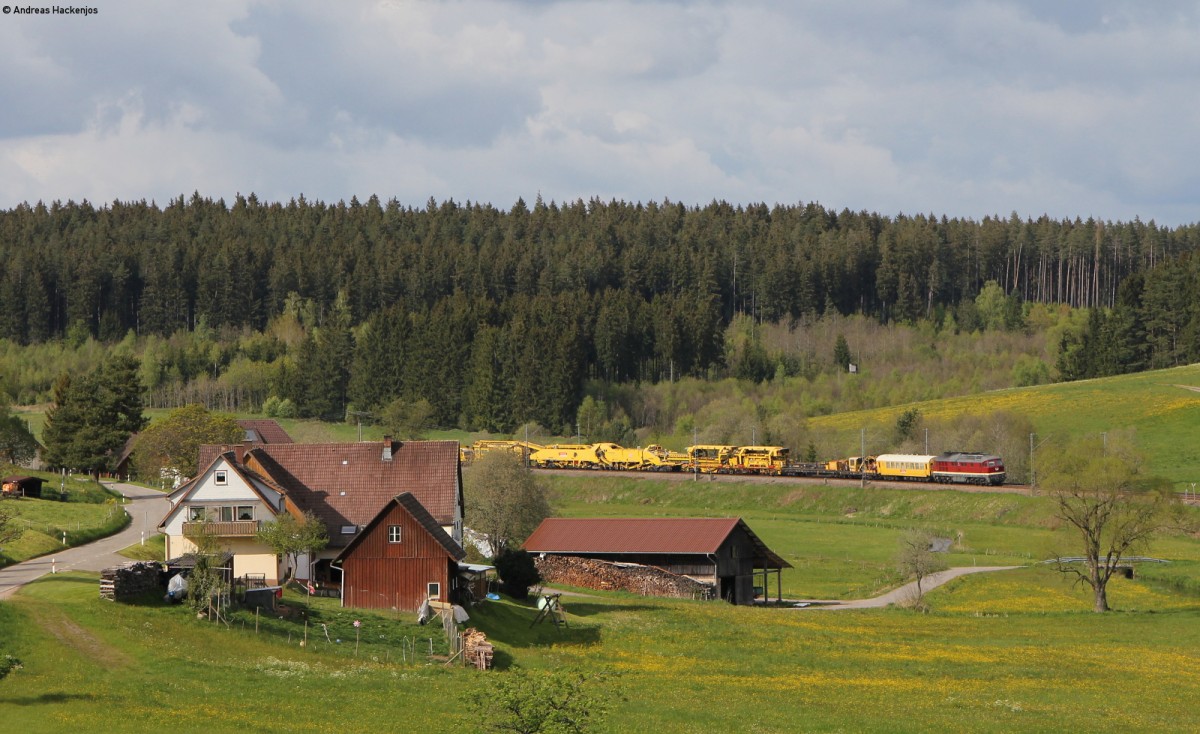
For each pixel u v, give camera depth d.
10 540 95.56
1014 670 87.00
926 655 92.88
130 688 61.34
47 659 64.75
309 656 73.19
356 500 109.94
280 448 114.88
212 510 103.19
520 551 112.62
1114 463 127.31
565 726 49.81
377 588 93.88
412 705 63.69
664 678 80.19
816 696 76.38
